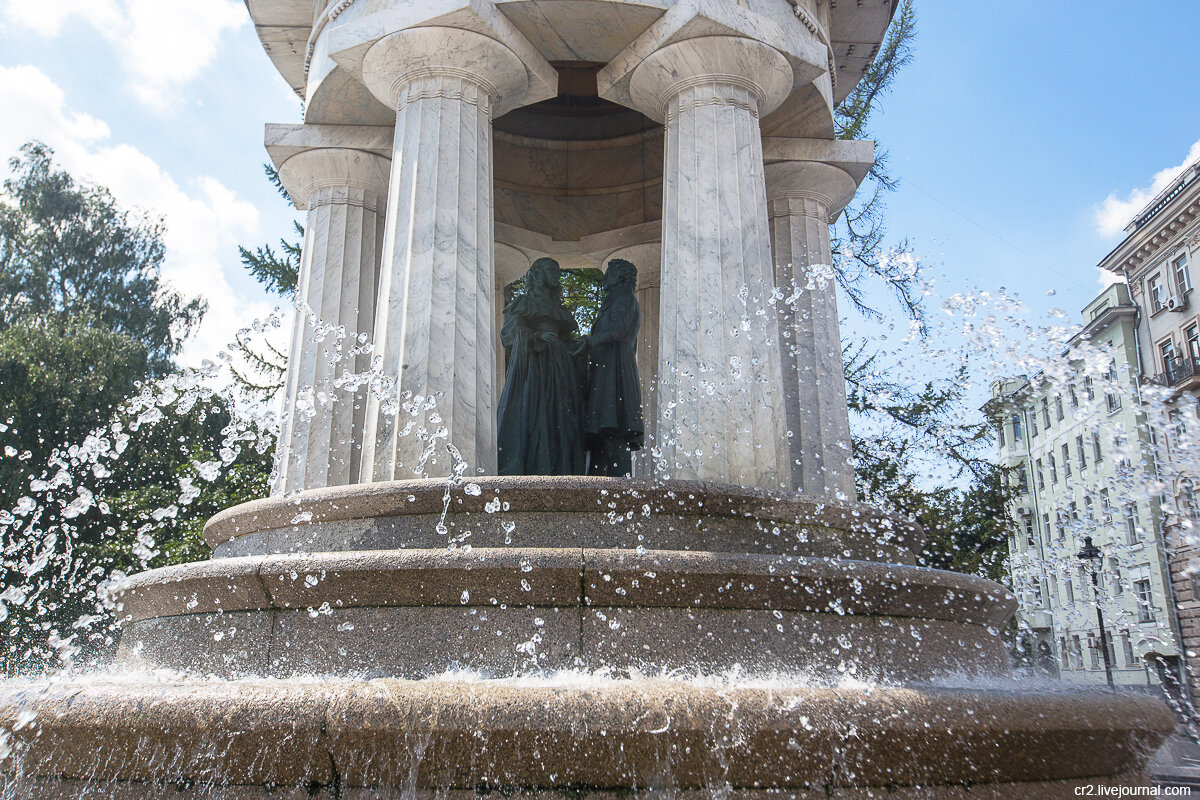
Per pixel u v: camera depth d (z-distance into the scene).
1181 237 27.17
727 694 3.09
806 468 7.84
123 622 5.17
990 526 14.18
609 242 10.32
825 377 8.16
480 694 3.05
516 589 4.04
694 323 6.52
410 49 6.98
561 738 2.97
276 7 8.73
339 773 3.03
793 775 3.07
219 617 4.41
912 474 14.73
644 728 2.97
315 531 5.15
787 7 7.81
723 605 4.14
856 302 16.77
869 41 9.45
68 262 29.52
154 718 3.07
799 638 4.21
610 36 7.28
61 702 3.18
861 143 8.70
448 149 6.85
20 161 30.77
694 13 6.80
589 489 4.81
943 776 3.22
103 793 3.17
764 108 7.48
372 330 8.37
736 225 6.73
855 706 3.13
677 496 4.88
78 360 21.61
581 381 7.48
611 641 4.00
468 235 6.71
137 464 18.39
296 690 3.08
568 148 10.66
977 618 4.93
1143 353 28.66
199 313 31.38
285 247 18.91
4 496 18.16
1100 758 3.53
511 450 7.07
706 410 6.26
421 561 4.04
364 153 8.43
